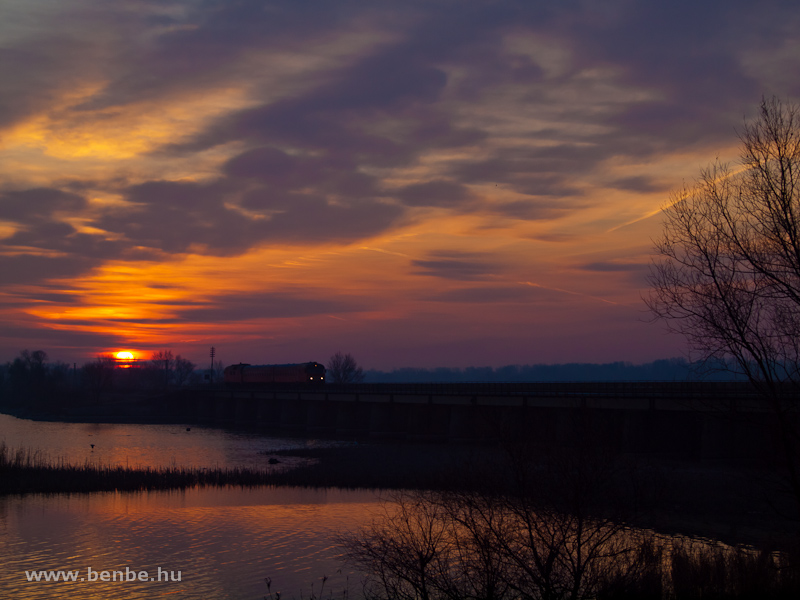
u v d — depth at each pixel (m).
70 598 26.12
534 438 18.36
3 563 30.80
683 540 30.09
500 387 79.62
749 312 18.48
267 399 140.25
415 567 18.38
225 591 26.41
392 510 39.78
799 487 18.55
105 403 188.12
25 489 48.81
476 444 73.62
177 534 35.81
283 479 53.25
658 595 18.98
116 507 43.16
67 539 34.97
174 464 66.88
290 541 33.91
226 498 46.44
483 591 17.50
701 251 19.20
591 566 17.47
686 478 43.28
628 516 17.58
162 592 26.53
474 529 17.84
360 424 112.25
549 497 17.00
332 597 24.70
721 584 21.03
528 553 17.66
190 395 170.38
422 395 90.69
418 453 71.50
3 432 118.12
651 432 57.34
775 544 29.34
